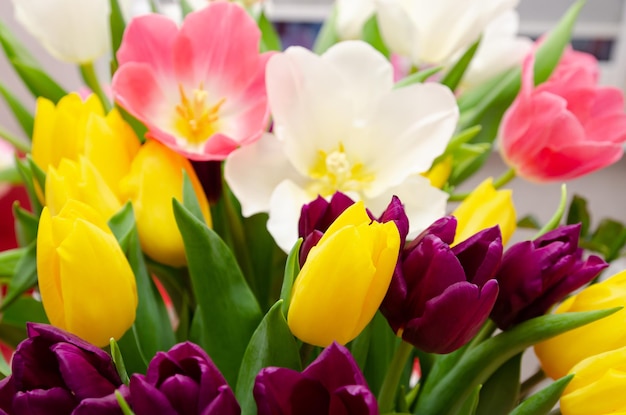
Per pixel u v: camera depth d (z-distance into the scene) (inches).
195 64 19.4
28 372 13.7
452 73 22.3
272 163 19.0
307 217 15.8
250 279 20.8
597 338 16.4
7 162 27.0
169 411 12.9
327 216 15.7
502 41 24.4
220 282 16.8
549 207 56.1
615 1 55.3
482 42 24.5
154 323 18.1
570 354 16.7
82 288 15.2
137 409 13.0
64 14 20.7
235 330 17.0
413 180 18.7
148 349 18.0
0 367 17.7
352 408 13.4
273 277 21.0
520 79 23.4
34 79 21.6
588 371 16.0
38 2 20.6
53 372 13.9
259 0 25.0
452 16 21.2
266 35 24.4
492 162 53.4
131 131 18.6
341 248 14.3
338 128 19.4
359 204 14.8
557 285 15.8
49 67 44.0
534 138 20.3
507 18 25.0
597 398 15.7
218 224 19.9
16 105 22.1
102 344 16.0
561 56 24.3
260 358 15.6
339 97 19.0
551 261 15.5
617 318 16.2
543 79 23.9
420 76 20.8
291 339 15.5
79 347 13.8
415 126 19.0
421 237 15.1
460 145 20.7
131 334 17.1
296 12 54.8
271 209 17.9
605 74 56.6
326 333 15.2
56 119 18.1
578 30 56.8
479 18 21.3
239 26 19.2
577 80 20.7
